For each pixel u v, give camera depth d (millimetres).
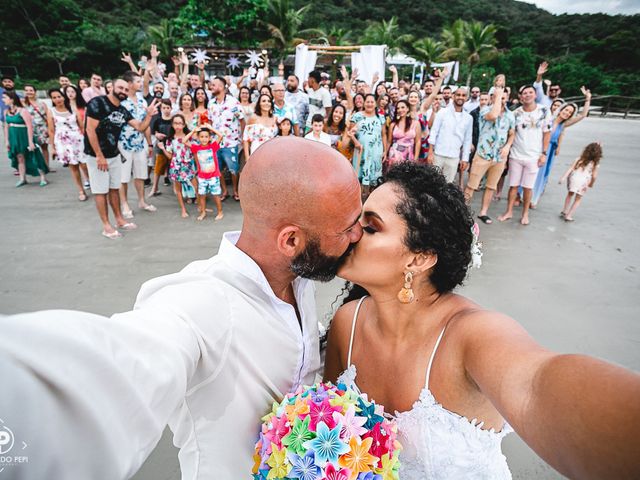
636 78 41688
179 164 5277
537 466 1947
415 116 5902
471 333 876
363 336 1149
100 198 4602
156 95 7027
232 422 880
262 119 5750
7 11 38969
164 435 2096
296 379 1033
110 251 4359
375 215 926
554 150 6039
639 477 490
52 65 39125
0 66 37344
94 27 40000
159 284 840
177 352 647
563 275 4043
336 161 824
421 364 986
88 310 3266
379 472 823
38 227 5027
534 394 639
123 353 533
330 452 779
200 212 5699
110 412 480
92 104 4289
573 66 41750
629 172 9023
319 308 3352
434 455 953
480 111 5961
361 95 5973
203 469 885
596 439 527
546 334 3062
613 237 5141
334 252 869
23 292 3516
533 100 5184
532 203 6309
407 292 949
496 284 3809
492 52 34500
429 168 973
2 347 396
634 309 3451
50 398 420
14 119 6562
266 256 892
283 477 793
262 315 902
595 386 547
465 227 953
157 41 30000
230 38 22656
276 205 814
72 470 446
